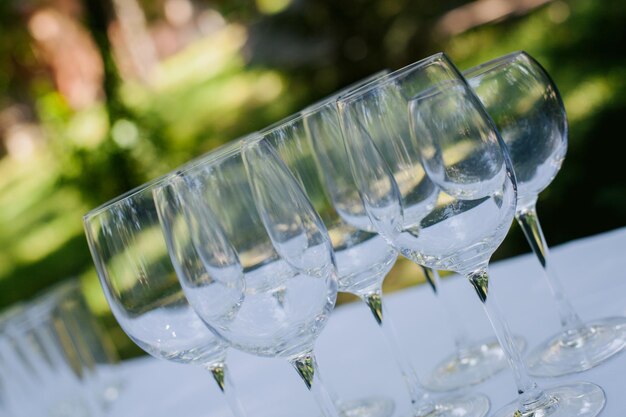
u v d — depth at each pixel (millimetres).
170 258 877
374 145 812
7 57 6938
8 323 1308
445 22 4867
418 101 793
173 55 9164
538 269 1069
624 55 3707
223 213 831
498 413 843
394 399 974
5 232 6824
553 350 903
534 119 910
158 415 1174
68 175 5684
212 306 820
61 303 1347
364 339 1132
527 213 926
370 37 4957
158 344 884
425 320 1096
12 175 8359
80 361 1298
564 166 3006
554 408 813
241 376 1160
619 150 2920
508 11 4688
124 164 5547
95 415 1281
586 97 3418
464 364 970
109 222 882
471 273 819
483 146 787
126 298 880
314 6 5035
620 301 931
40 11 6812
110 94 5543
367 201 830
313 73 5262
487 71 923
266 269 814
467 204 793
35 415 1265
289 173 829
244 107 6262
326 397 827
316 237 812
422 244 810
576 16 4031
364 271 908
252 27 6215
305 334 816
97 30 5516
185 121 6508
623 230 1062
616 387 810
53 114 5707
